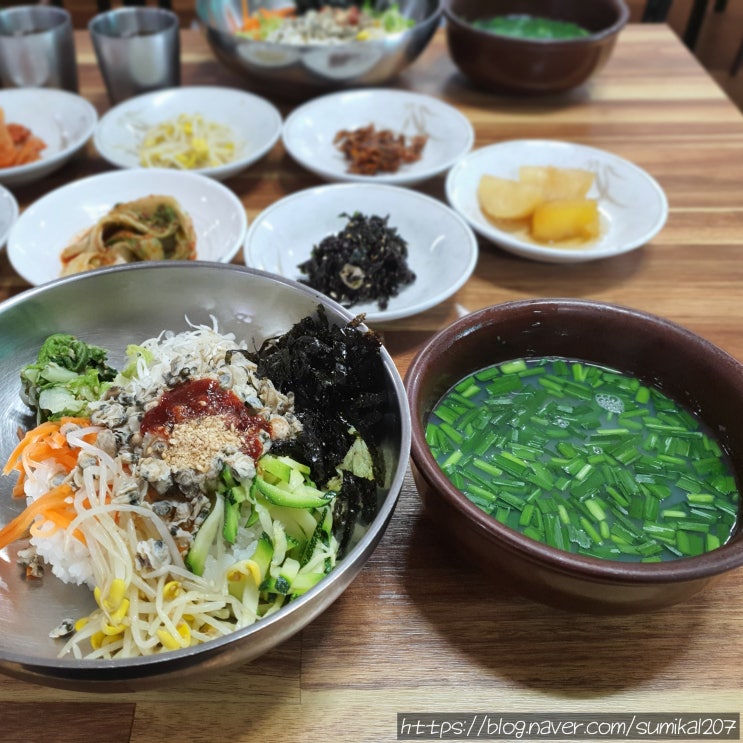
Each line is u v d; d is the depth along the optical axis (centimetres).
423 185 54
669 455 34
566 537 31
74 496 32
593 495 33
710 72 98
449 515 29
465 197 50
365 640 30
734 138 58
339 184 48
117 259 45
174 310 39
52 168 51
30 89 58
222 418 33
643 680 29
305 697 28
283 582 29
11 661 23
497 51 58
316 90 60
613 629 30
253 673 29
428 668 29
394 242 45
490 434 35
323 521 31
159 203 47
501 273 47
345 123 59
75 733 27
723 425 34
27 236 45
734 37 104
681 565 25
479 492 32
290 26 66
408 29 61
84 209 48
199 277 38
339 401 35
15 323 37
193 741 27
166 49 59
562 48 57
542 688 29
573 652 30
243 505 32
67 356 37
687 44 97
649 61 68
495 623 31
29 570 32
